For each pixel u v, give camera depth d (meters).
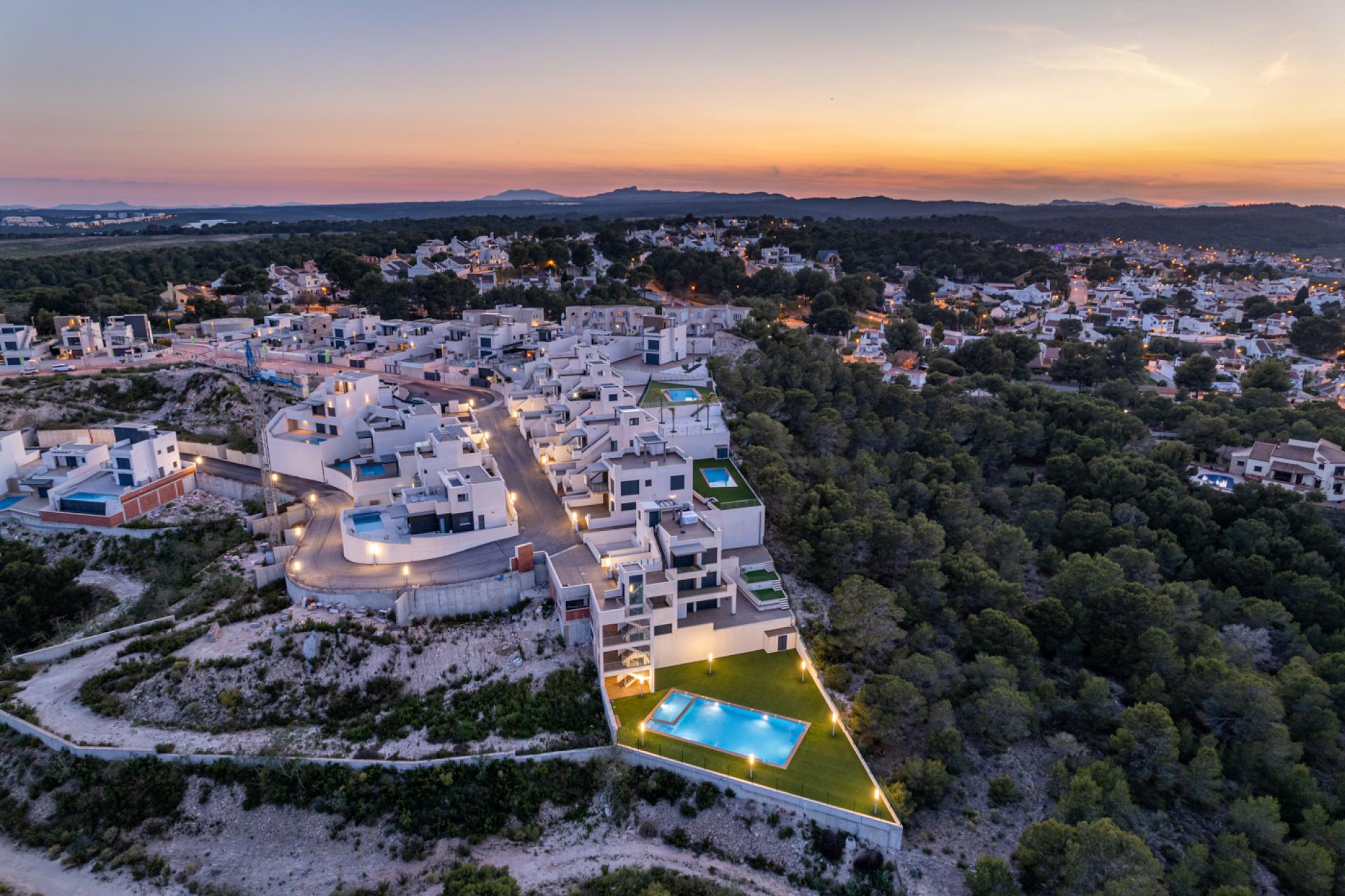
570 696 72.94
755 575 89.88
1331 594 95.62
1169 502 117.62
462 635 77.81
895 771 69.44
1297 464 134.88
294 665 73.88
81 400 135.75
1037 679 78.25
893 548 96.31
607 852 62.38
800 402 135.62
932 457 132.12
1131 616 86.50
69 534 98.25
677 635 78.88
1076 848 56.97
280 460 111.75
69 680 73.75
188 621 80.50
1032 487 124.31
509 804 64.69
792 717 73.19
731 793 65.38
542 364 143.88
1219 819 68.62
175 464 108.88
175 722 69.81
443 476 93.25
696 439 109.81
